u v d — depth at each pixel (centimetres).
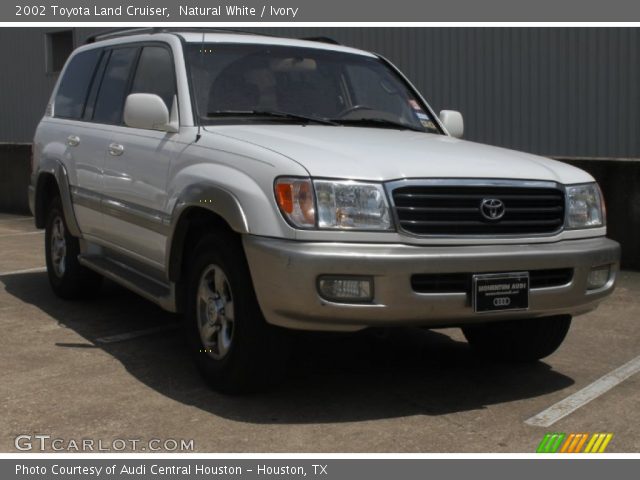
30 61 2114
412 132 535
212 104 505
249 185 418
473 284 410
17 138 2172
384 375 496
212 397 449
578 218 461
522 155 487
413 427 412
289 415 425
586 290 451
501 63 1309
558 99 1260
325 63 569
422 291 405
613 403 453
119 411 427
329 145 441
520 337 509
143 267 547
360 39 1454
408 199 409
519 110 1298
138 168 525
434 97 1382
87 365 504
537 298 429
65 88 706
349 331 409
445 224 414
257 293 409
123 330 589
